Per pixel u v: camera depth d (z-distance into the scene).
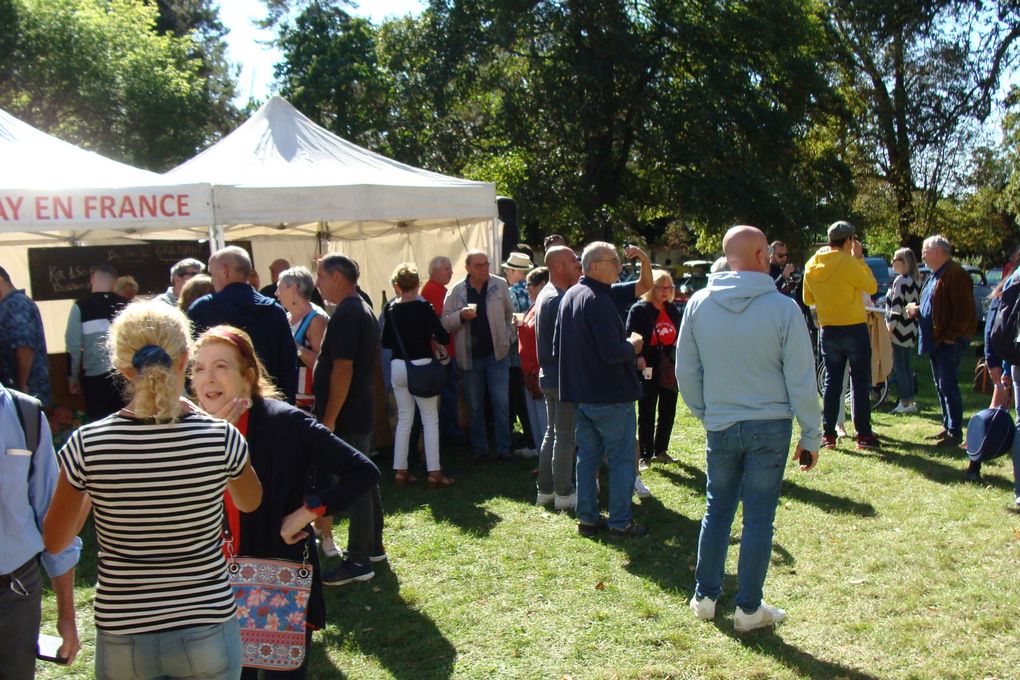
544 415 7.39
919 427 8.32
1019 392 5.64
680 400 10.66
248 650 2.83
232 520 2.88
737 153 23.69
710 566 4.19
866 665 3.68
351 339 4.74
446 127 26.70
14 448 2.49
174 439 2.23
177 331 2.33
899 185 26.02
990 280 18.70
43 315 10.20
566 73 24.06
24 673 2.55
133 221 6.76
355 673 3.81
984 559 4.77
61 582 2.71
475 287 7.61
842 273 7.28
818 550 5.07
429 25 25.80
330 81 31.97
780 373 3.88
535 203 24.62
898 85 24.55
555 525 5.78
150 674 2.25
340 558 5.21
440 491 6.76
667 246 47.62
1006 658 3.67
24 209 6.34
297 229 11.00
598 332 5.15
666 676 3.68
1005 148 22.55
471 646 4.04
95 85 25.44
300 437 2.88
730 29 23.84
